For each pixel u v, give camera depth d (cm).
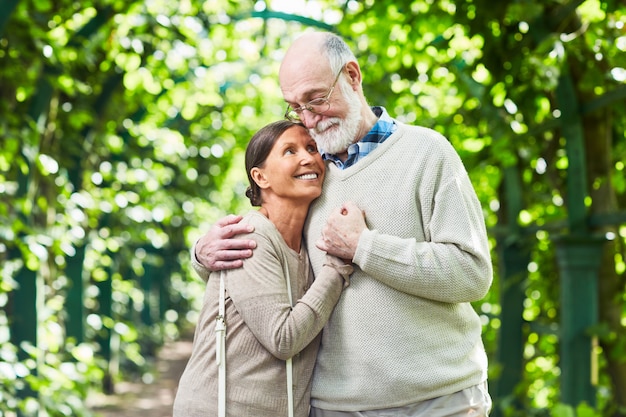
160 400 932
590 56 417
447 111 700
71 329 729
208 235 255
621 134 480
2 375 480
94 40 600
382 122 257
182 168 1031
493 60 448
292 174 254
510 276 593
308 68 245
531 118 473
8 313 567
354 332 250
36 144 516
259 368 248
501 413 587
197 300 1777
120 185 855
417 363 246
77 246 729
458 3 443
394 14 570
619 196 519
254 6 759
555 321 565
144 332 1103
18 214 552
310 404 260
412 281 239
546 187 593
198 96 1048
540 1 404
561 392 448
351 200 253
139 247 1157
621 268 520
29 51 521
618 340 445
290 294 250
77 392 585
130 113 832
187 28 759
